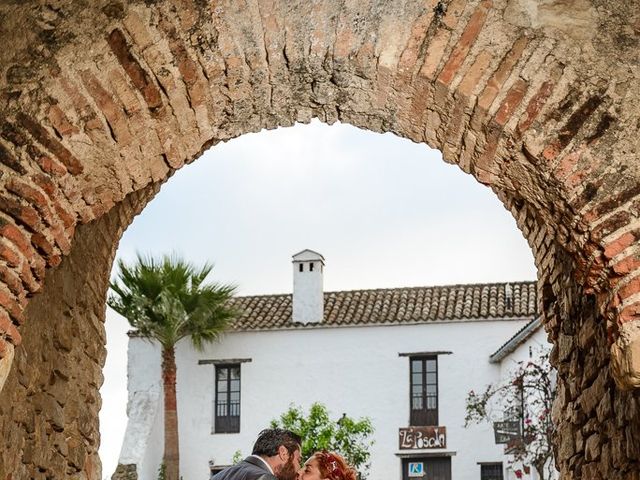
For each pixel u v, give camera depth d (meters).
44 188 4.63
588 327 5.86
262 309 27.95
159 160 5.17
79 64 4.68
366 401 26.28
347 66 4.87
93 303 7.24
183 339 27.23
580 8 4.70
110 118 4.71
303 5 4.85
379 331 26.66
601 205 4.57
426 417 26.02
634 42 4.65
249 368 26.95
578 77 4.66
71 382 6.73
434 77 4.77
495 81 4.71
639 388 4.53
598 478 5.76
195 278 25.47
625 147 4.59
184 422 26.81
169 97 4.86
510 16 4.72
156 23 4.74
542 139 4.66
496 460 25.30
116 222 7.47
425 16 4.78
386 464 25.84
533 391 22.30
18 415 5.68
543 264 6.88
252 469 5.50
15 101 4.60
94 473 7.28
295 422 23.20
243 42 4.82
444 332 26.28
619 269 4.52
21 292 4.66
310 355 26.77
